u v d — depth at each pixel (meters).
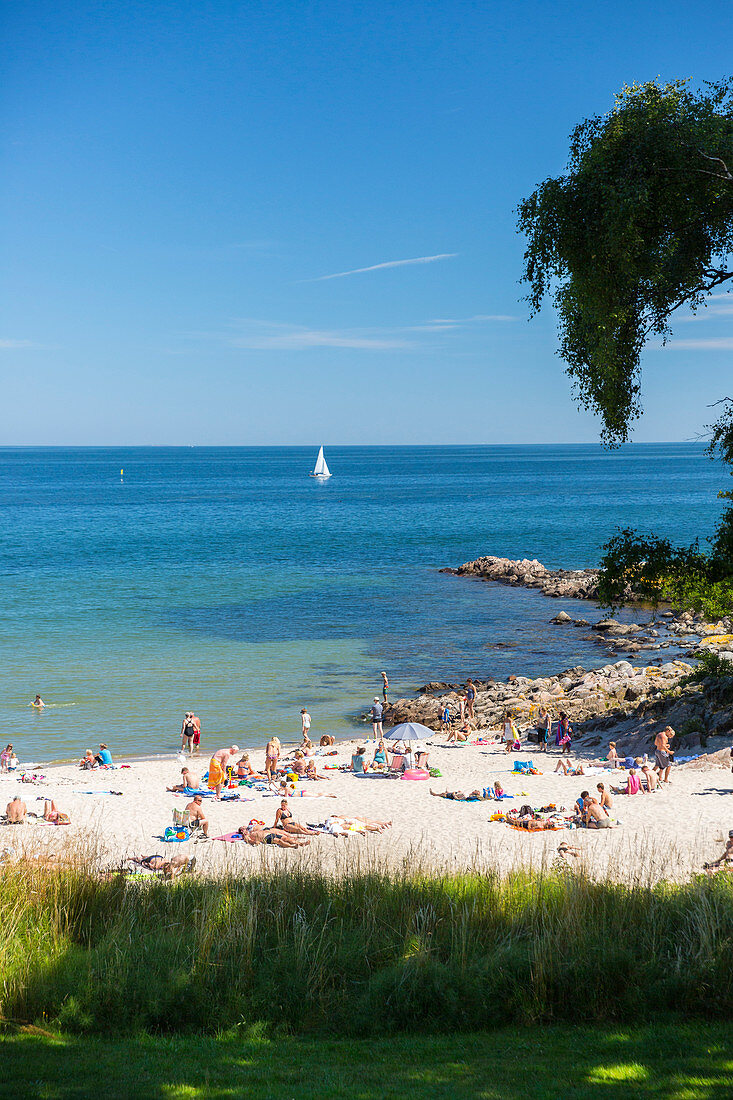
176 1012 11.23
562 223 19.22
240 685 45.06
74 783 29.55
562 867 15.44
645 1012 11.11
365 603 69.81
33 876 14.70
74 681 45.25
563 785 28.06
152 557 97.62
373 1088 8.95
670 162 18.33
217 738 36.38
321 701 42.34
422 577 83.81
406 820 24.27
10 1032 10.56
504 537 117.06
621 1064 9.47
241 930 12.49
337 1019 11.30
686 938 12.06
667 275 19.03
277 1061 9.89
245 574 84.94
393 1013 11.30
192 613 65.00
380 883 14.52
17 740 35.75
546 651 53.75
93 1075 9.28
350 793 28.00
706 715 31.94
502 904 13.71
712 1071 9.10
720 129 17.97
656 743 27.20
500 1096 8.66
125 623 61.03
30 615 63.75
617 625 59.47
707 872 16.33
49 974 11.56
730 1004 11.04
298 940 12.41
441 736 36.78
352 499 192.00
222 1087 8.99
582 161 19.02
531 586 77.50
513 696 41.81
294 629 59.62
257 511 162.00
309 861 16.64
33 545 108.75
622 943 11.96
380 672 48.38
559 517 142.75
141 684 44.88
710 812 23.31
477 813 24.88
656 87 19.22
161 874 17.44
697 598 22.41
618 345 19.92
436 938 12.79
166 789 28.69
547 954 11.77
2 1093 8.61
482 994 11.37
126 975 11.55
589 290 19.17
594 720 36.12
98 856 17.95
